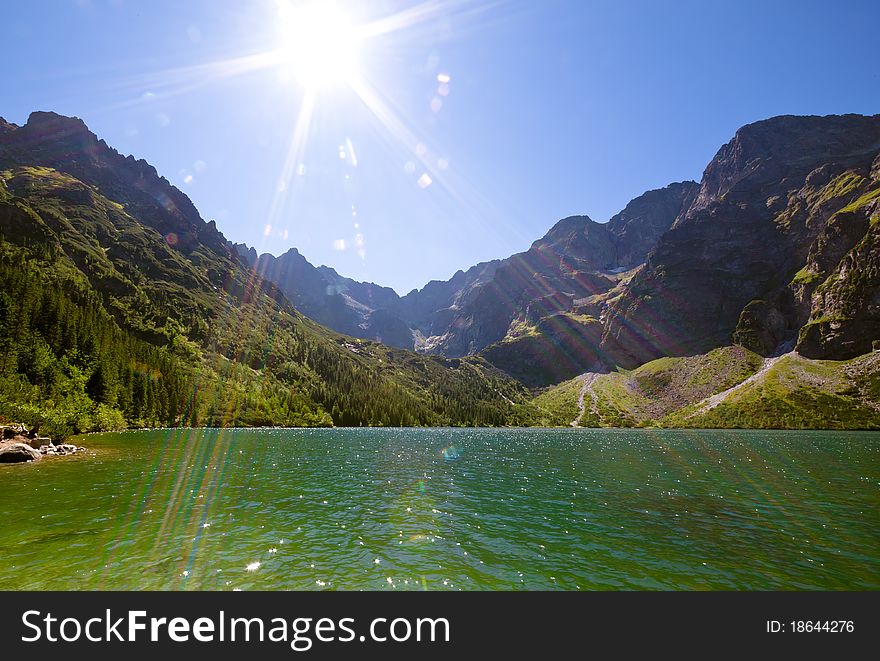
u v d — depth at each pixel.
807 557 24.47
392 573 21.81
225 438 110.12
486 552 24.88
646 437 150.00
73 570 21.44
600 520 32.12
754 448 99.69
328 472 55.78
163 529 27.84
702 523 31.38
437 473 56.41
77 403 104.00
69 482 42.31
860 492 43.69
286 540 26.33
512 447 102.50
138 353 169.88
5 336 106.62
